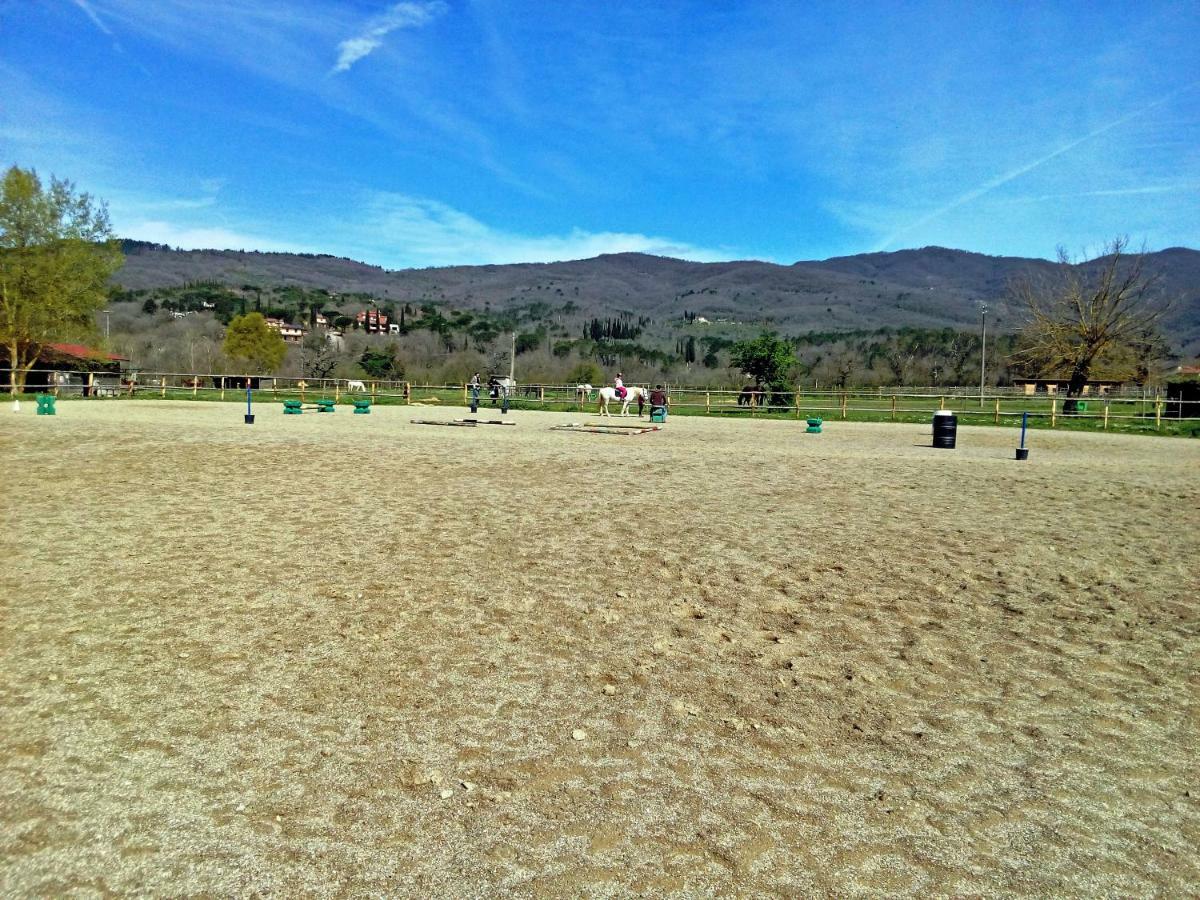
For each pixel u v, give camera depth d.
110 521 8.77
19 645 5.02
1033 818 3.33
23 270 37.38
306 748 3.78
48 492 10.46
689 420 33.06
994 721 4.27
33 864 2.85
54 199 38.41
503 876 2.86
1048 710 4.41
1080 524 9.54
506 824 3.19
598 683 4.65
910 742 4.00
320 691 4.44
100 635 5.24
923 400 46.44
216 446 15.63
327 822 3.17
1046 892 2.84
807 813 3.32
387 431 21.17
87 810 3.21
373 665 4.84
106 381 44.41
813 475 13.73
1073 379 39.28
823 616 5.97
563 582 6.73
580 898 2.74
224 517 9.09
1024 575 7.19
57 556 7.25
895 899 2.78
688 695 4.51
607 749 3.85
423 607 5.98
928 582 6.92
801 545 8.23
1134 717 4.34
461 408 39.38
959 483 12.94
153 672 4.65
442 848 3.02
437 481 12.09
